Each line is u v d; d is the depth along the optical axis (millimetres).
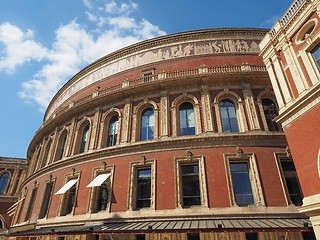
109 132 22406
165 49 24703
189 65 22797
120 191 17734
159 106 20594
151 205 16328
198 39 24312
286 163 17031
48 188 23750
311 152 11891
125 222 16281
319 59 12695
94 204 18562
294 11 14586
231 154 16922
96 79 27812
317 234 11141
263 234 13367
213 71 21031
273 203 15148
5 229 31359
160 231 12547
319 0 12594
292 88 14078
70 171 21516
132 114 21203
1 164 42938
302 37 13945
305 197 11977
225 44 23688
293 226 12125
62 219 19391
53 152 26031
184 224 13680
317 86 11766
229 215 14750
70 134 24359
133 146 18844
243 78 19812
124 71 25391
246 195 15883
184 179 17062
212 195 15719
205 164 16828
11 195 40406
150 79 22484
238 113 19156
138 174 18328
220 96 19734
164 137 18594
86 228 15312
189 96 20125
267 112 19469
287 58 14680
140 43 26031
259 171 16203
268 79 19844
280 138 17266
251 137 17219
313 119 11984
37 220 21938
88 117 24062
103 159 19875
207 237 13594
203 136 17641
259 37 24234
